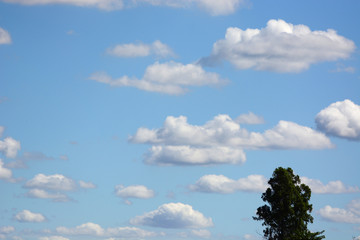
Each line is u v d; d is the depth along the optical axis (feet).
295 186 411.95
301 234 394.73
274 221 409.90
